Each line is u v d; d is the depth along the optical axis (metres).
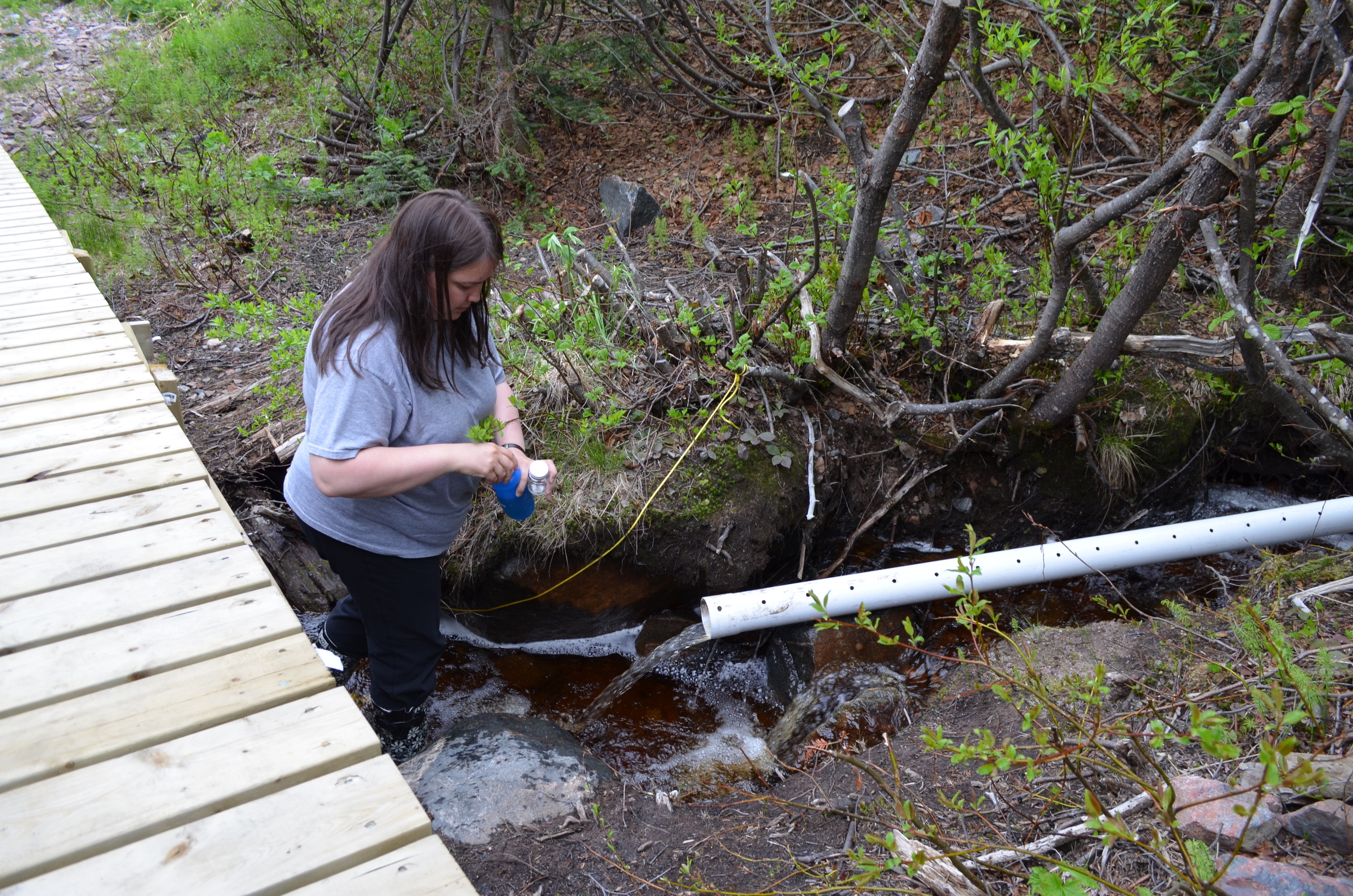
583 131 7.41
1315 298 4.73
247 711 1.48
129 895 1.16
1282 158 4.45
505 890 2.20
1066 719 1.92
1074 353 4.16
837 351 4.00
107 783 1.33
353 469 1.97
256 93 8.27
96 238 5.89
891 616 3.60
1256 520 3.83
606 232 6.39
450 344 2.13
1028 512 4.29
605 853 2.32
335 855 1.22
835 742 2.92
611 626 3.84
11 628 1.66
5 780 1.32
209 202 6.42
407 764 2.69
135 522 2.05
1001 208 5.64
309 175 7.10
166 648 1.62
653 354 4.13
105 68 8.98
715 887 2.15
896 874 1.93
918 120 3.15
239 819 1.28
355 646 2.90
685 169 6.95
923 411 3.79
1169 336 3.71
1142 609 3.75
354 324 1.99
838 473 4.13
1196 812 1.86
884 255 4.07
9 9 10.44
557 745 2.78
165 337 5.12
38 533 1.99
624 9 6.87
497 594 3.64
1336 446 3.68
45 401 2.75
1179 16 5.61
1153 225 4.03
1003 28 3.20
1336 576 2.83
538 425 3.84
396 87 7.45
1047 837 1.97
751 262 5.02
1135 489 4.22
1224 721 1.32
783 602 3.45
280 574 3.87
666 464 3.75
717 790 2.99
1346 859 1.69
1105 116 5.70
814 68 4.02
